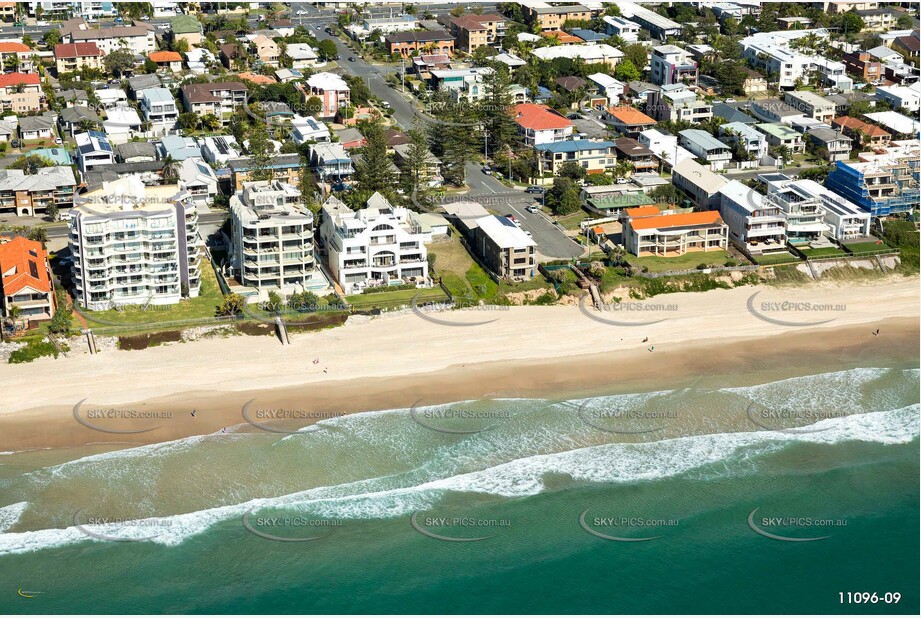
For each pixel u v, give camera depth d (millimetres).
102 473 134625
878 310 181000
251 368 158625
